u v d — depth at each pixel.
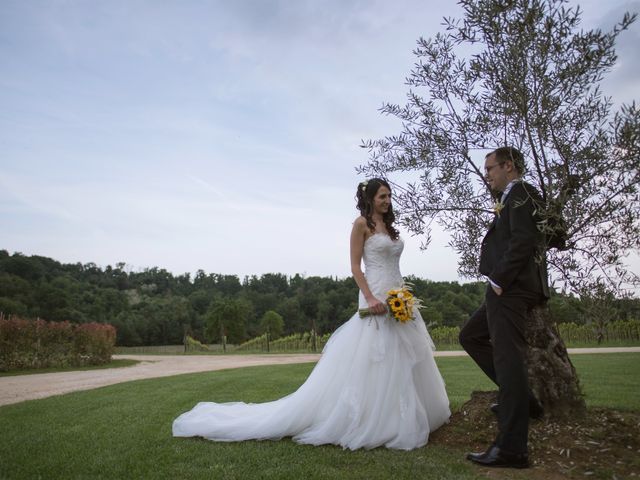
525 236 3.06
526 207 3.13
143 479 2.86
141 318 71.50
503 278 3.07
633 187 2.89
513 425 2.98
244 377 9.35
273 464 3.12
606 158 3.00
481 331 3.82
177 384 8.30
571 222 3.01
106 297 75.69
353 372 3.71
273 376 9.45
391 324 3.83
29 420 4.95
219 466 3.08
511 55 3.23
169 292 105.50
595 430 3.34
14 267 66.31
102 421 4.75
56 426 4.56
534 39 3.18
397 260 4.16
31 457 3.41
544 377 3.57
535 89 3.27
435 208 4.14
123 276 107.19
